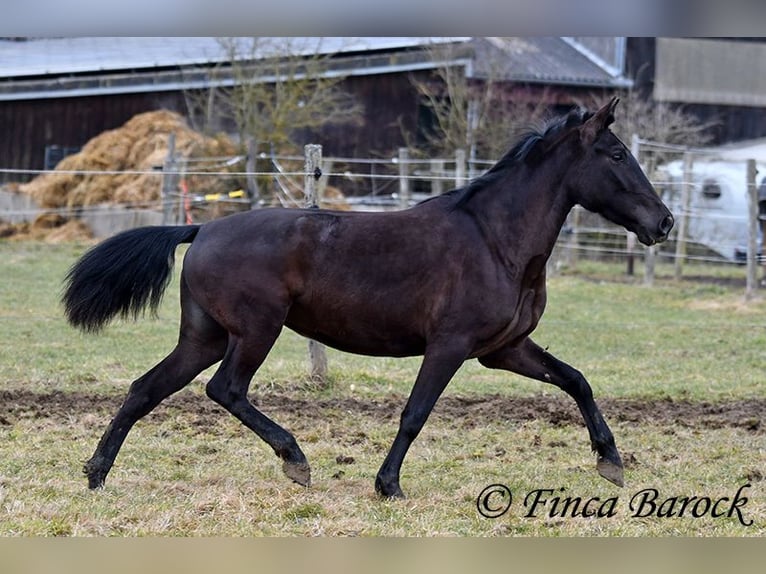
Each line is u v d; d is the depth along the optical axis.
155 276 7.65
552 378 7.97
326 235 7.53
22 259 21.70
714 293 20.44
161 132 28.09
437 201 7.75
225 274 7.44
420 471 8.46
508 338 7.71
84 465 7.63
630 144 28.64
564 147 7.71
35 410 10.20
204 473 8.16
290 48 27.72
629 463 8.77
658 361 14.05
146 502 7.27
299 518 7.02
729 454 9.16
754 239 19.22
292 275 7.47
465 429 10.06
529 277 7.69
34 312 16.03
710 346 15.15
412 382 12.16
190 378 7.71
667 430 10.12
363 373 12.29
